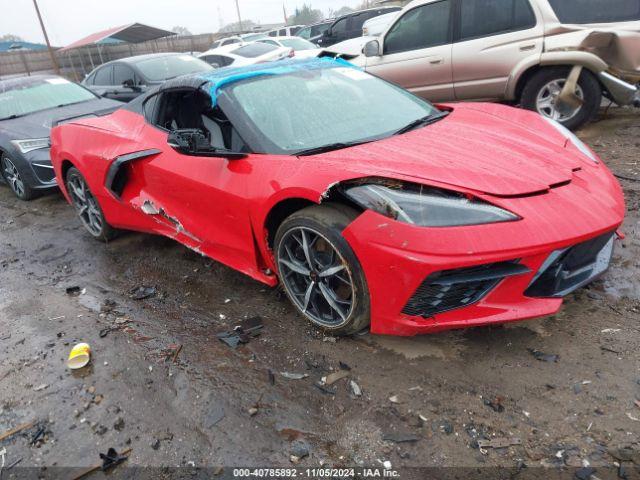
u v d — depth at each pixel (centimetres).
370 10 1427
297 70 345
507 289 222
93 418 234
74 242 471
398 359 246
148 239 449
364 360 249
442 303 226
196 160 314
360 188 230
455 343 253
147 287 359
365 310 243
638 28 510
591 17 536
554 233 213
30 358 287
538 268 217
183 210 337
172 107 357
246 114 300
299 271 268
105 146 386
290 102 312
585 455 184
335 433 207
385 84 364
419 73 661
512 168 242
